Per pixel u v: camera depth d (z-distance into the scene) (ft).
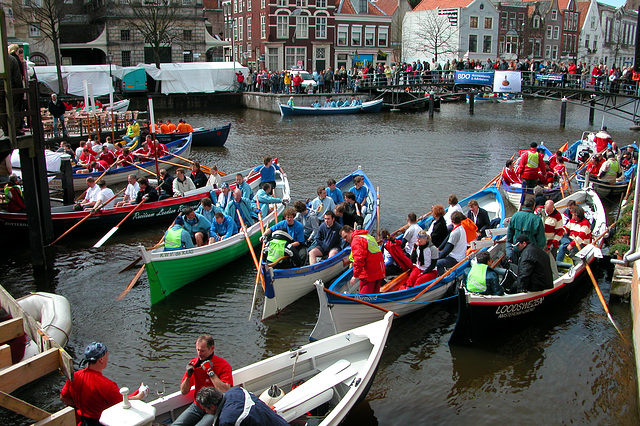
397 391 25.89
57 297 30.89
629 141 93.56
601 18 259.19
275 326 31.99
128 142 78.33
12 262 41.16
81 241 45.57
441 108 154.81
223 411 17.17
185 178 51.49
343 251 36.68
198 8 165.89
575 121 123.24
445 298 33.83
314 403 21.86
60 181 61.16
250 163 77.41
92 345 18.80
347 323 29.25
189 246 36.96
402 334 30.99
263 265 31.91
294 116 133.69
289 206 53.93
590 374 26.94
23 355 23.94
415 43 205.26
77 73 134.10
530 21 220.84
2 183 49.08
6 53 34.01
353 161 77.10
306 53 184.24
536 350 29.12
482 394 25.57
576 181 66.08
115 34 158.20
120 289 36.91
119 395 18.94
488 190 50.21
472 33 196.95
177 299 35.53
